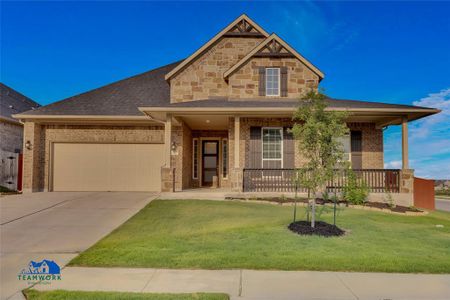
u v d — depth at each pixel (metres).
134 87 16.58
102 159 14.30
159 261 5.05
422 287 4.13
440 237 6.81
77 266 4.86
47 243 6.15
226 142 15.95
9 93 19.62
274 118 13.02
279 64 13.41
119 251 5.54
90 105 14.48
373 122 13.53
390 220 8.54
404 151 11.82
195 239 6.32
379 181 12.45
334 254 5.44
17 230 7.11
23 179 13.59
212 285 4.13
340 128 6.77
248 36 14.80
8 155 14.40
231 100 13.25
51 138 14.17
